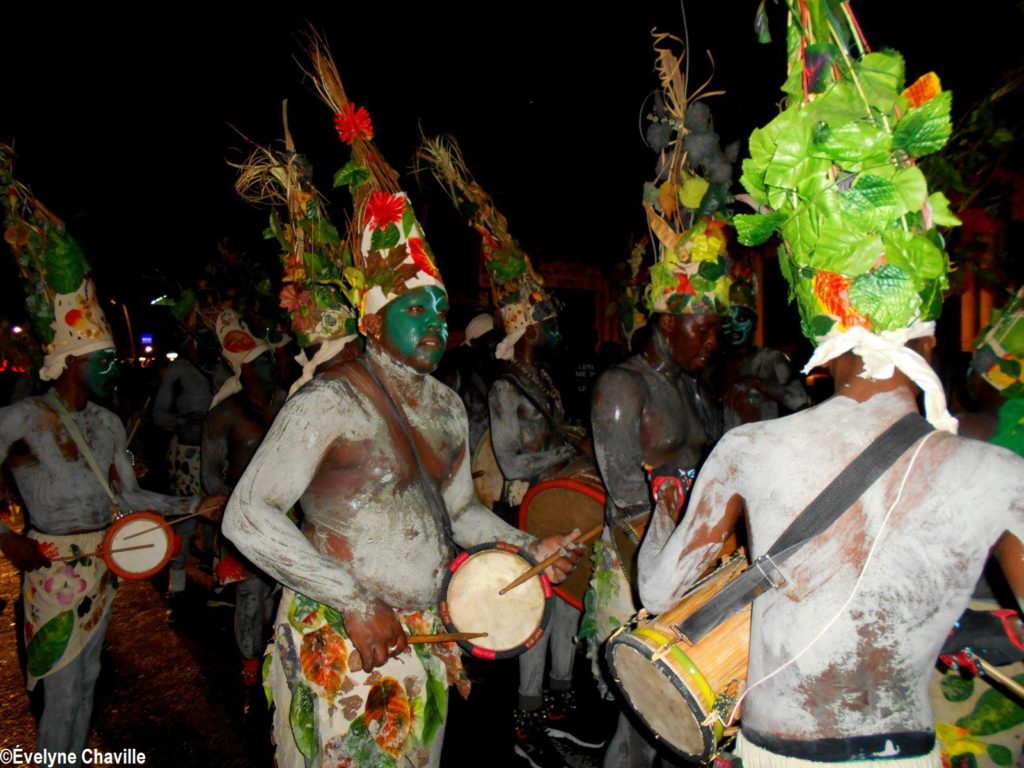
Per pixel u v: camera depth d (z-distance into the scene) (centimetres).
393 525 237
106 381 356
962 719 216
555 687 426
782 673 150
